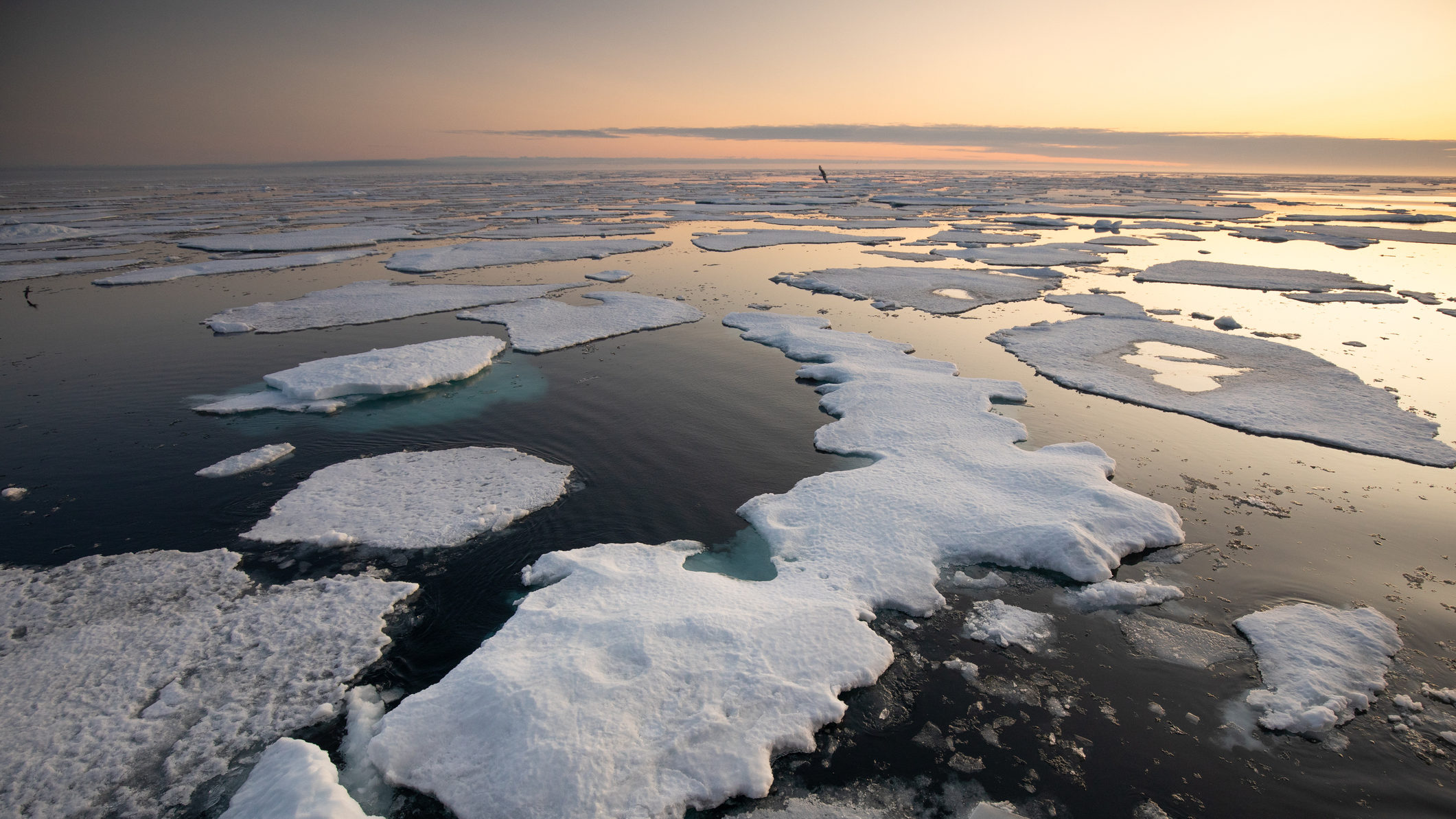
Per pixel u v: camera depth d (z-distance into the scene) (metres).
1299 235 37.38
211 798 5.32
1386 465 10.74
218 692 6.36
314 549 8.71
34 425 12.77
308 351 17.20
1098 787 5.53
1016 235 38.53
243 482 10.60
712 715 5.73
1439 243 35.03
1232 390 13.87
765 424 12.61
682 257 31.95
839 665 6.50
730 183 107.19
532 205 62.59
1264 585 7.98
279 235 38.47
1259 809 5.32
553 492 10.14
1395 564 8.32
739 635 6.62
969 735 6.02
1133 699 6.41
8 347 17.55
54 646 6.94
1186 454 11.20
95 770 5.53
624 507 9.78
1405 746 5.81
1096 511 8.92
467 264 29.20
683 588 7.52
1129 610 7.58
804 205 60.84
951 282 25.09
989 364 15.84
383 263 30.52
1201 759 5.76
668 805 5.10
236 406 13.48
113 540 9.05
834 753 5.78
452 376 14.85
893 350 16.41
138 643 6.98
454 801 5.13
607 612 6.99
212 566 8.33
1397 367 15.35
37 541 9.03
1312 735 5.93
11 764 5.56
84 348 17.48
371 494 10.05
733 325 19.36
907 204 61.41
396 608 7.66
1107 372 15.03
